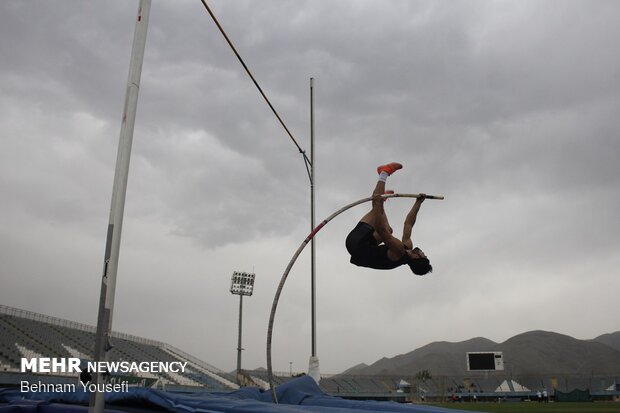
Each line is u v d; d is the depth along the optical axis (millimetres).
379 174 5016
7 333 23953
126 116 4016
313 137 9828
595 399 48031
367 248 4945
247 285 33594
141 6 4320
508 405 33375
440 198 5180
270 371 5613
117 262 3693
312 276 8969
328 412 4191
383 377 54656
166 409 4094
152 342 34438
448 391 54438
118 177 3850
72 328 29297
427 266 5188
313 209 9406
